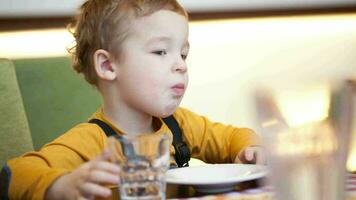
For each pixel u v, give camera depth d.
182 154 1.18
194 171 0.87
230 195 0.71
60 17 1.93
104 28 1.11
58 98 1.62
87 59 1.18
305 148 0.50
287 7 2.26
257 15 2.22
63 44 1.94
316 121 0.49
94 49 1.14
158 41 1.07
